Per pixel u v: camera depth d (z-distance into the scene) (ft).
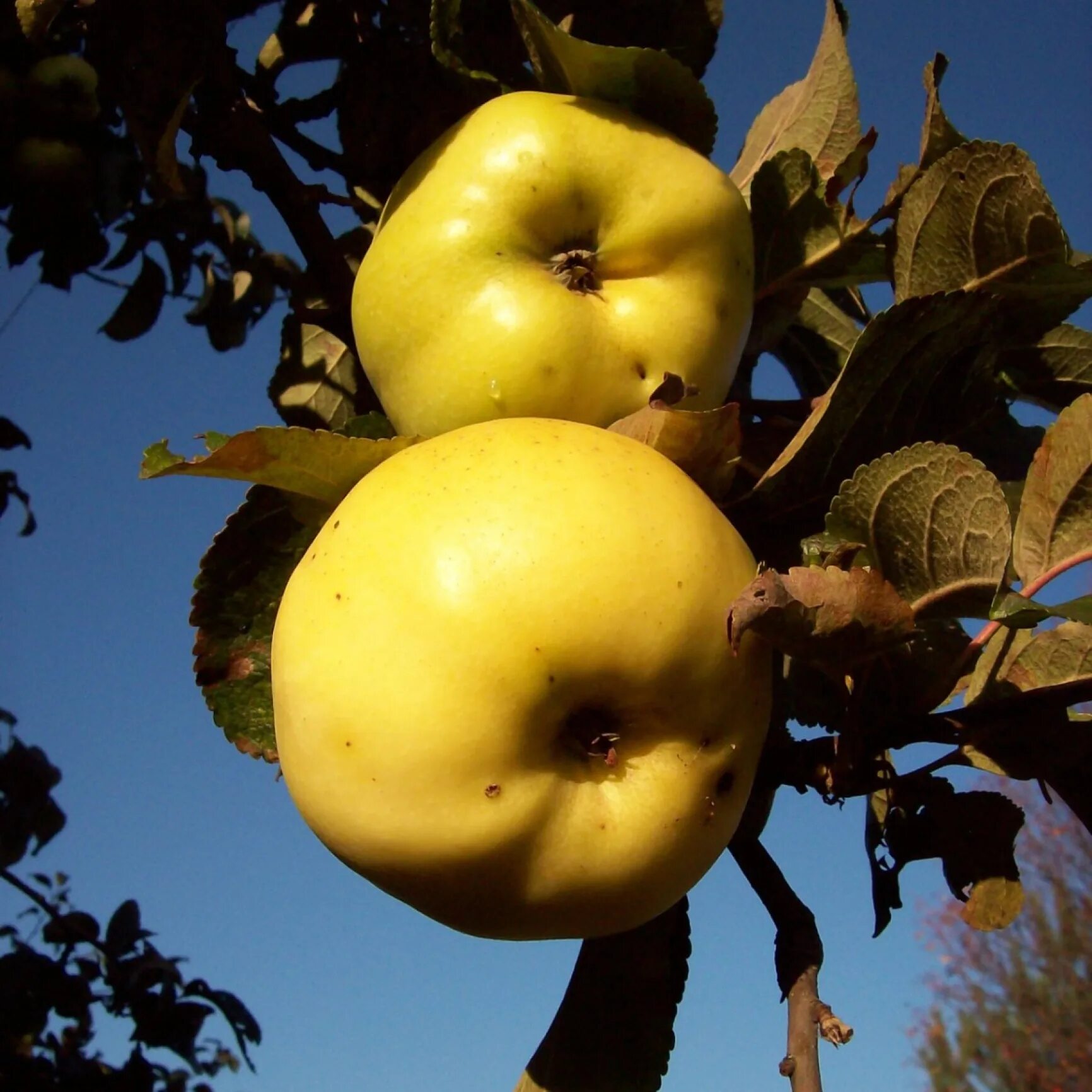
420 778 0.73
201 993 2.38
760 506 0.90
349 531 0.76
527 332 0.86
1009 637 0.91
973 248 0.96
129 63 1.05
